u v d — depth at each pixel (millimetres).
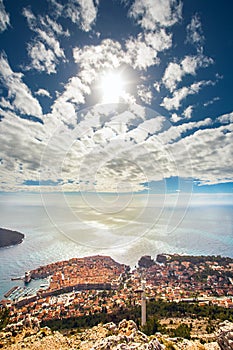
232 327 8695
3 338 9750
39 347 8469
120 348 7145
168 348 8102
